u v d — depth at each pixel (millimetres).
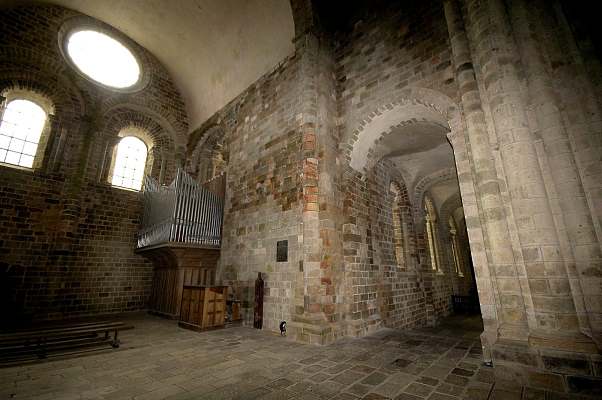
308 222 6059
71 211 8797
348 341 5508
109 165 10047
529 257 3605
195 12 9797
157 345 5094
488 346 4055
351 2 8219
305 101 6848
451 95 5477
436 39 6004
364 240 7172
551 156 3834
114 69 11055
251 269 7352
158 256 8875
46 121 9297
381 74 6840
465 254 18344
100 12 10578
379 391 3154
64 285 8352
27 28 9172
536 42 4293
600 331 3246
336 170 6891
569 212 3621
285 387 3236
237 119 9609
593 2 4172
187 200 8125
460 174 4980
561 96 4008
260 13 8578
